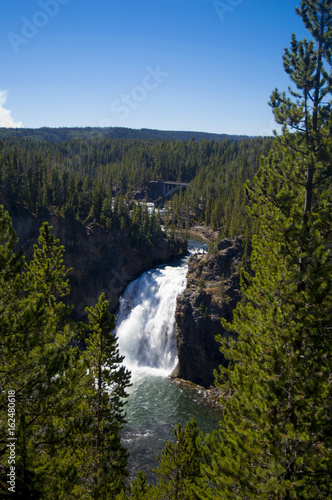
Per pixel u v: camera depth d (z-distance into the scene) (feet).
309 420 49.65
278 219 57.26
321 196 57.82
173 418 173.88
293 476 48.32
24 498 41.60
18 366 52.24
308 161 57.11
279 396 49.67
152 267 358.02
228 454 53.21
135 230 356.79
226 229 378.12
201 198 613.11
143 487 92.43
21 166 460.55
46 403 50.06
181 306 232.94
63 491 51.57
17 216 331.16
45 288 86.22
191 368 222.48
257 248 62.44
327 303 53.93
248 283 67.00
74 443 62.54
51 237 92.22
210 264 258.16
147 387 209.05
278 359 49.85
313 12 58.54
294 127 62.18
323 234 56.49
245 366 59.62
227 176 606.14
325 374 52.03
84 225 340.80
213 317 219.82
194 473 88.17
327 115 58.85
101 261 338.34
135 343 277.64
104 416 84.33
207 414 179.01
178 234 447.42
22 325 51.67
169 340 264.72
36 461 45.34
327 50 58.08
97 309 85.56
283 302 55.06
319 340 52.37
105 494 77.97
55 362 51.96
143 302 295.89
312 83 59.21
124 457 85.20
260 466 49.06
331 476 45.73
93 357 83.76
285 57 61.52
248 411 52.39
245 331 60.85
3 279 53.06
